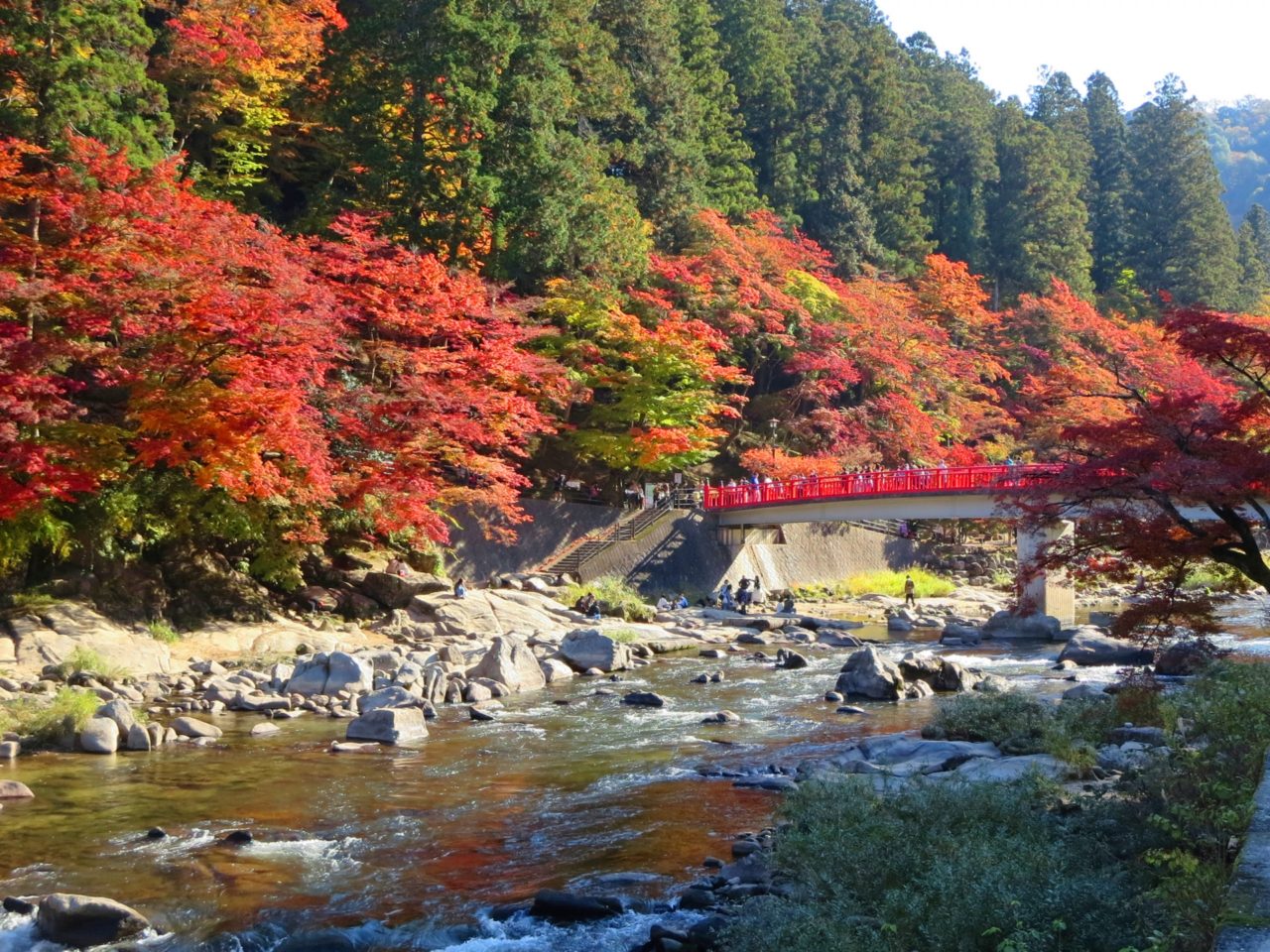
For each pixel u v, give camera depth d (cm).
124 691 2423
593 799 1642
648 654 3312
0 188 2778
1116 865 951
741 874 1258
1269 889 619
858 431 5803
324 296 2956
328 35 4556
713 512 4997
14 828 1498
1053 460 1598
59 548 2927
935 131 9331
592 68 5206
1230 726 1181
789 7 9519
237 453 2691
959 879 884
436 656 2902
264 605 3300
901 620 4106
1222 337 1409
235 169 4753
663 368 4616
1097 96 11156
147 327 2716
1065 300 7212
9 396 2427
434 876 1325
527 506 4431
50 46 3228
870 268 7375
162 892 1273
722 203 6594
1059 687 2555
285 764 1875
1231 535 1445
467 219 4194
